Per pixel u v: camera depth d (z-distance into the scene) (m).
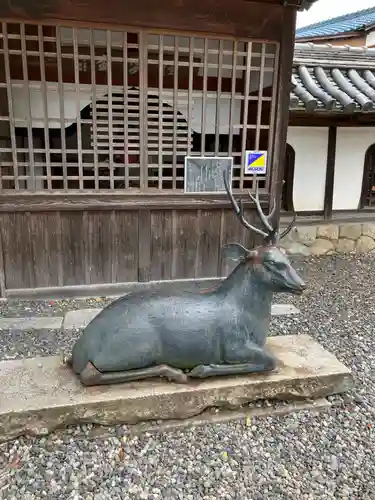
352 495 2.10
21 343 3.49
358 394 2.87
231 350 2.52
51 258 4.31
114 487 2.10
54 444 2.33
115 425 2.45
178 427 2.49
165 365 2.51
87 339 2.47
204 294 2.62
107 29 3.83
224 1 3.96
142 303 2.51
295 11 4.13
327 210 6.33
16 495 2.04
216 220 4.58
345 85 5.38
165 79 5.16
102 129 4.11
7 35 3.70
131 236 4.42
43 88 3.88
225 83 5.23
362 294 4.85
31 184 4.08
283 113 4.38
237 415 2.60
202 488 2.11
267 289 2.53
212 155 4.39
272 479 2.18
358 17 13.44
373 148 6.30
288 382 2.62
